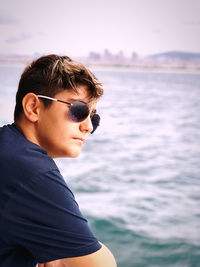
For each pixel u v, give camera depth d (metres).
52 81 0.88
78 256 0.83
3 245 0.83
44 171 0.82
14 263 0.85
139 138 11.99
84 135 0.92
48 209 0.81
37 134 0.92
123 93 16.34
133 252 5.73
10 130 0.92
